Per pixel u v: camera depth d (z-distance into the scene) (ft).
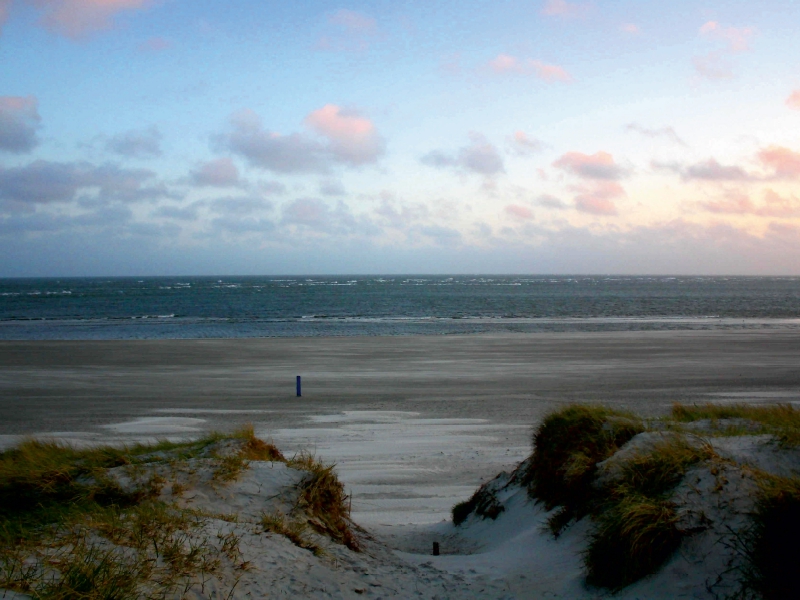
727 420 29.60
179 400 73.41
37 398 74.74
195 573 14.94
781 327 188.96
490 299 384.68
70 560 14.16
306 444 51.24
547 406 68.90
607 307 303.89
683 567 16.12
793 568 14.60
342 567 18.25
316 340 146.41
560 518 22.90
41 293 465.47
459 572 19.88
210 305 316.40
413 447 50.26
